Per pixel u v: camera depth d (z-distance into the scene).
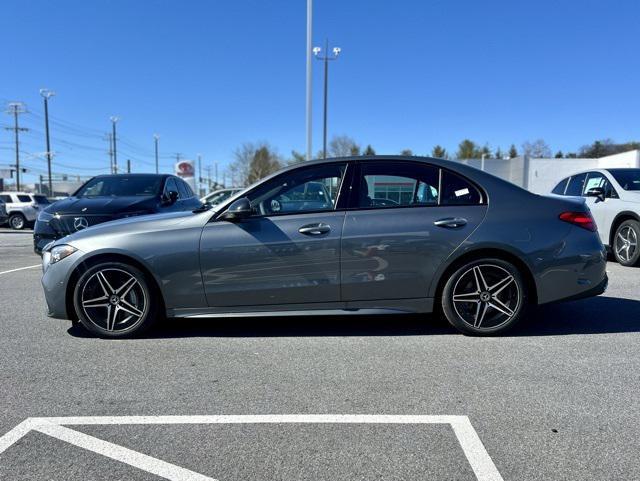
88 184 9.05
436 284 4.52
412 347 4.35
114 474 2.51
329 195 4.59
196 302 4.53
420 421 3.02
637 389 3.45
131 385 3.57
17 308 5.84
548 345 4.37
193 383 3.60
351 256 4.45
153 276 4.49
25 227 24.23
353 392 3.43
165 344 4.47
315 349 4.32
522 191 4.64
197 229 4.50
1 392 3.46
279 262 4.46
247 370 3.84
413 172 4.63
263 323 5.14
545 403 3.25
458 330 4.68
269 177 4.64
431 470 2.52
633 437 2.82
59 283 4.54
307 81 19.00
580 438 2.81
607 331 4.75
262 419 3.06
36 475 2.50
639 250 8.11
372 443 2.78
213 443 2.79
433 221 4.47
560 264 4.49
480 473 2.49
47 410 3.19
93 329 4.58
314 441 2.80
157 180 9.11
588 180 9.59
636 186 8.62
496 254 4.51
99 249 4.48
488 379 3.63
